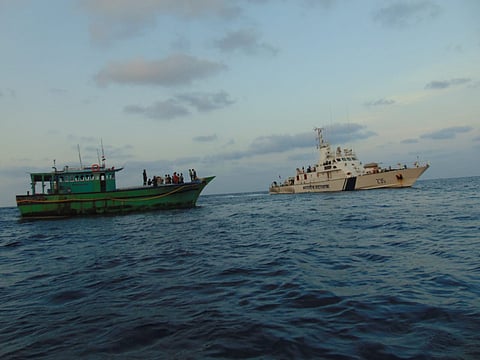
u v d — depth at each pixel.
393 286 7.67
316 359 4.61
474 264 9.20
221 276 9.48
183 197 40.03
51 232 26.17
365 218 22.44
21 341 5.73
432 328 5.36
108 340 5.54
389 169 58.00
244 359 4.69
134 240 18.44
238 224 24.47
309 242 14.63
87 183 38.97
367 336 5.21
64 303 7.80
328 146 63.53
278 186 82.69
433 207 27.19
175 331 5.74
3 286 9.95
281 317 6.15
